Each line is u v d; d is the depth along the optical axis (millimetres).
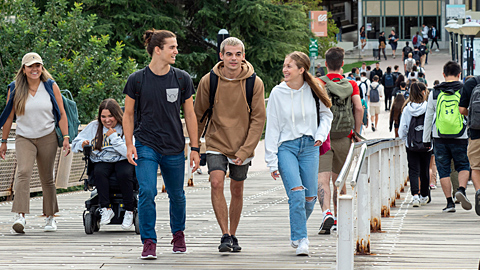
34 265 9992
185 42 54500
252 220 15352
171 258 10414
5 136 13570
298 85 10492
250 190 23281
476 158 13406
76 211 17438
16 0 29359
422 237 12695
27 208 13242
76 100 27672
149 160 10086
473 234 13078
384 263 10109
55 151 13625
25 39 28078
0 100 26656
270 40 52625
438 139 16453
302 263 9922
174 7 52094
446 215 16172
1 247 11633
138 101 10117
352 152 8797
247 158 10484
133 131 10211
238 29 51406
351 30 138375
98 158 13109
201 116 10648
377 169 13352
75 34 29875
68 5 48125
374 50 98750
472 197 20031
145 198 10117
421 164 18391
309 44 51656
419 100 17766
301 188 10352
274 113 10461
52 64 28109
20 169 13250
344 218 8172
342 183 7805
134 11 49438
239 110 10406
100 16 48969
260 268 9602
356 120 13008
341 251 8180
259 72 52094
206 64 53719
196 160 10359
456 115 16000
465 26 46031
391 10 112062
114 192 13414
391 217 15836
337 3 141125
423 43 87562
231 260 10211
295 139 10453
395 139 17047
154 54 10039
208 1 52062
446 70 16328
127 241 12328
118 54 30266
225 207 10586
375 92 46344
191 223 14969
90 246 11734
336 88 12664
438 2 111062
